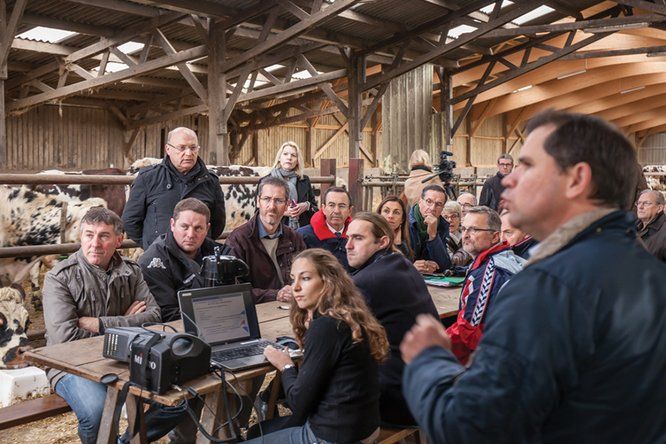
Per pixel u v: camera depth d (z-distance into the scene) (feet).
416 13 36.01
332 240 13.35
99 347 8.12
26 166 47.03
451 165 18.85
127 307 9.87
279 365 7.54
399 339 8.36
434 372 3.55
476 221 10.68
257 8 30.63
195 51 31.94
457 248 16.08
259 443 7.37
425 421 3.48
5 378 12.12
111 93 48.47
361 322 7.09
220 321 8.33
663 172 39.78
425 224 14.37
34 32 33.06
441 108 48.29
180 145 12.53
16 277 17.98
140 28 32.27
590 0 37.93
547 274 3.44
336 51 40.65
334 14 28.22
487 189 25.04
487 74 46.42
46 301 9.32
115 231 9.58
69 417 11.64
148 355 6.73
